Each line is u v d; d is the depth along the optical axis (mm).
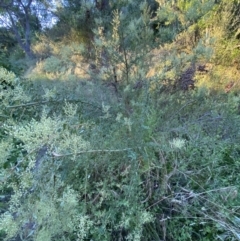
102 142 1046
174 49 1668
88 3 1815
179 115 1456
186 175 1048
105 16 1816
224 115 1420
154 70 1665
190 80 1672
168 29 1659
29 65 3314
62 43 2406
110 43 1554
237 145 1346
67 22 2266
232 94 1681
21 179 752
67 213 772
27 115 1108
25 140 686
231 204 1014
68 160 930
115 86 1596
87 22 2041
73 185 981
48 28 3402
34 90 1292
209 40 1597
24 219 725
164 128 1259
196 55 1530
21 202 812
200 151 1271
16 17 5938
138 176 976
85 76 1811
